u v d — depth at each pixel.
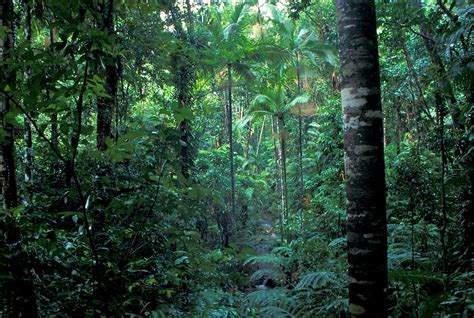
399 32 5.50
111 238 2.45
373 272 1.95
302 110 11.85
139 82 6.46
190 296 3.43
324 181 9.83
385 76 6.82
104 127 4.60
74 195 2.22
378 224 1.96
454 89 3.90
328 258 6.32
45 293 2.17
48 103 1.83
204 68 10.35
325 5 11.62
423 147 4.57
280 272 6.95
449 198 4.09
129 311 2.52
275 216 16.67
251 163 20.62
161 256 2.93
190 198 2.71
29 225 2.02
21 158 4.13
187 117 2.25
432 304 2.71
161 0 5.88
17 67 1.84
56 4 1.76
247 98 17.20
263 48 11.05
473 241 3.94
